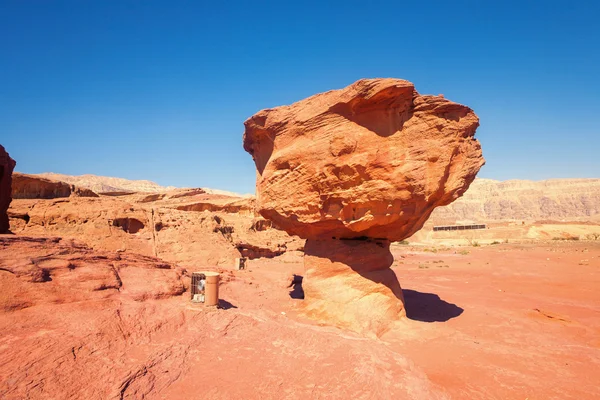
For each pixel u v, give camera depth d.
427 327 15.91
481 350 13.41
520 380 10.91
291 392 8.06
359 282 16.72
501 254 53.88
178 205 55.75
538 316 18.69
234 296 19.11
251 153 21.42
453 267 40.62
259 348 10.24
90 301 10.98
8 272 10.40
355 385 8.37
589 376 11.32
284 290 24.27
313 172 16.17
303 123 16.48
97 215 34.12
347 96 14.83
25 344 8.02
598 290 26.09
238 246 43.78
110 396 7.07
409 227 17.39
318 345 10.54
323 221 16.80
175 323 11.25
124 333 9.81
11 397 6.36
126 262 15.07
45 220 32.03
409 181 14.19
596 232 91.19
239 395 7.85
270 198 18.34
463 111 14.79
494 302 22.17
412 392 8.43
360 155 14.96
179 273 16.59
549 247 66.94
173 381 8.22
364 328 14.77
